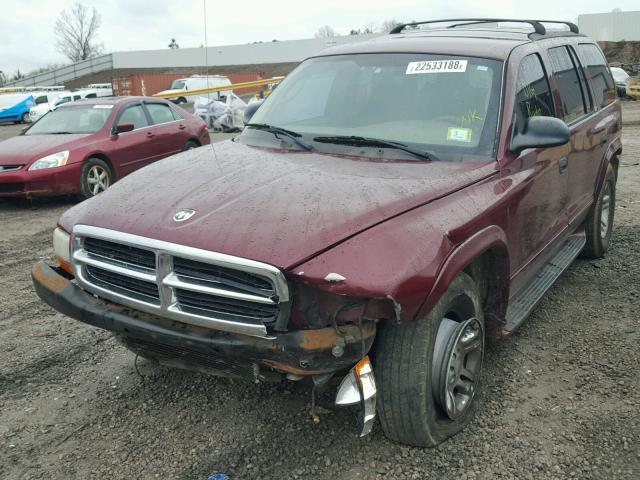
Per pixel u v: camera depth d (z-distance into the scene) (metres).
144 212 2.90
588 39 5.75
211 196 2.91
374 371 2.80
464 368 3.11
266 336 2.53
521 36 4.38
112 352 4.15
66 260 3.21
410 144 3.48
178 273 2.69
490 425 3.21
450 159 3.39
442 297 2.84
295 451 3.02
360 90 3.93
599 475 2.81
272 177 3.09
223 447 3.07
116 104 10.19
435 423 2.96
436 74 3.82
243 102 22.86
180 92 21.91
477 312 3.16
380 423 3.10
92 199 3.35
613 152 5.54
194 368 2.93
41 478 2.87
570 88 4.79
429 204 2.87
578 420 3.24
